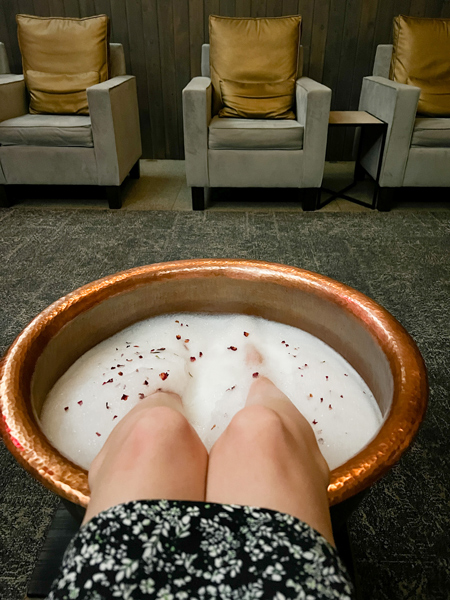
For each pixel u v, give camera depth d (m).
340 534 0.86
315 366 0.91
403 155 2.42
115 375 0.85
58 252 2.10
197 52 3.29
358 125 2.39
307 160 2.44
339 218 2.50
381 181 2.50
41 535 0.90
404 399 0.62
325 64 3.28
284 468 0.46
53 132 2.39
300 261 2.03
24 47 2.71
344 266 1.99
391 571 0.84
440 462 1.06
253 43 2.65
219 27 2.68
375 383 0.81
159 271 0.98
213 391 0.88
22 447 0.54
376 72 2.91
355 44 3.21
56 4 3.18
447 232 2.32
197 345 0.99
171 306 1.05
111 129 2.39
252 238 2.26
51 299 1.73
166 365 0.89
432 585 0.82
